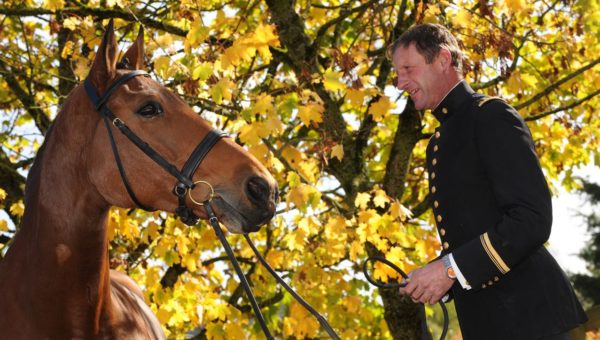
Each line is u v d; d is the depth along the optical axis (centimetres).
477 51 552
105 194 293
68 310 292
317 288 697
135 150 288
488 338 261
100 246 298
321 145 550
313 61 639
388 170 668
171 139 288
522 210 244
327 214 606
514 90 555
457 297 273
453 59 279
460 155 268
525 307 253
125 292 372
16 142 837
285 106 497
